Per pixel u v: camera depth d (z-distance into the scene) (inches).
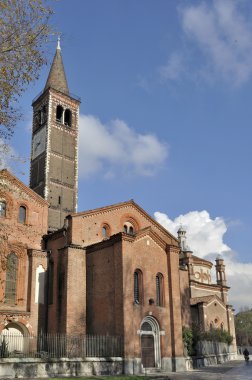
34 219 1736.0
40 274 1633.9
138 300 1555.1
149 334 1561.3
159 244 1702.8
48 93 2568.9
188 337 1862.7
